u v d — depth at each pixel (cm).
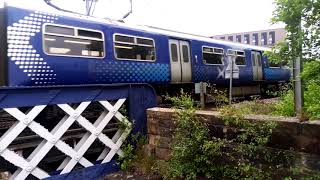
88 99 643
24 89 562
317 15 416
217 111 584
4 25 841
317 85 548
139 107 725
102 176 650
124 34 1123
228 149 541
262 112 827
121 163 678
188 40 1415
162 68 1260
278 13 438
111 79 1070
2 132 687
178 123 604
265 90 2145
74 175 614
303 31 430
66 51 946
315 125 450
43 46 891
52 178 589
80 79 980
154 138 663
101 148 719
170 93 1348
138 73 1160
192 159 571
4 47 838
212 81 1544
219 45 1616
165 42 1288
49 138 582
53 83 914
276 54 466
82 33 994
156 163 635
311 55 445
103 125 659
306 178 450
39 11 895
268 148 496
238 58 1781
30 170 563
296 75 512
